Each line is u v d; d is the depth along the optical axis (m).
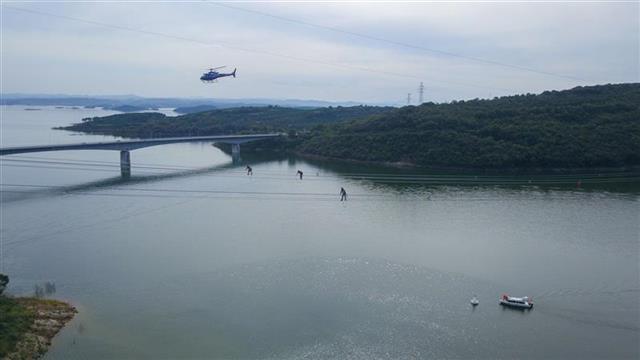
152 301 53.81
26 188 111.81
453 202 102.69
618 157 138.12
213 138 167.88
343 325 49.03
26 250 69.88
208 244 73.12
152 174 135.25
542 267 65.50
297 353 44.19
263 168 148.38
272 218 88.81
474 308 53.03
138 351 44.28
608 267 65.88
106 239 75.25
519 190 115.25
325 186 119.12
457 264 65.94
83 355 43.72
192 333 47.34
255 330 47.88
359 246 72.94
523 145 141.62
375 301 54.22
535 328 49.06
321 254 69.00
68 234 77.50
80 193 107.56
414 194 110.25
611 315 52.03
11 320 47.25
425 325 49.28
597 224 87.06
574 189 116.69
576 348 45.53
